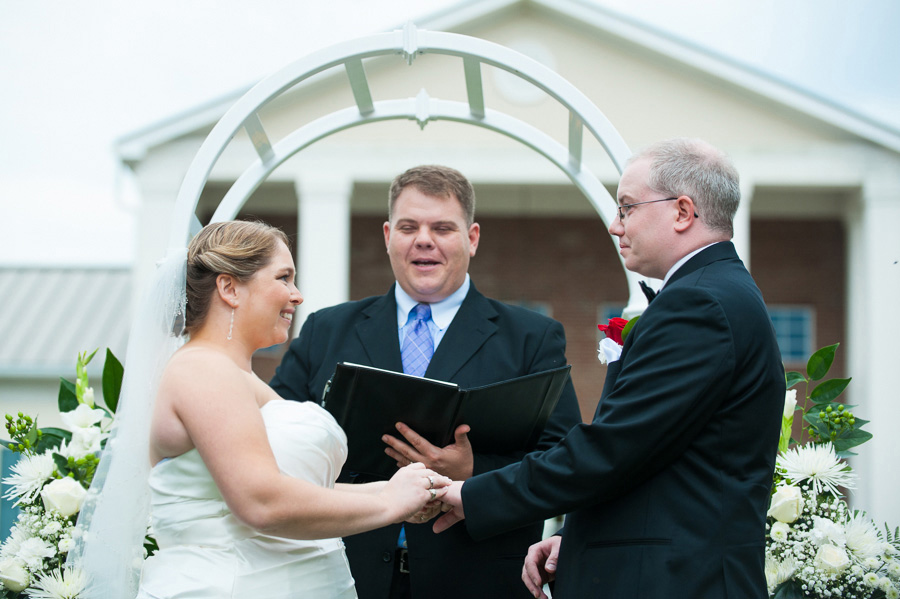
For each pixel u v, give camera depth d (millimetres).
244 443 1978
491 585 2701
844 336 12242
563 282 12422
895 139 10812
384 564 2717
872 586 2500
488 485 2246
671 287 2160
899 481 10344
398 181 3053
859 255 11859
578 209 12438
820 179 11000
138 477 2213
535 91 10898
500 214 12523
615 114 11008
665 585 1998
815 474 2666
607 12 10750
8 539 2766
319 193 10836
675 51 10773
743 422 2076
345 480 2824
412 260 2955
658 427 2045
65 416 2973
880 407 10555
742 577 1999
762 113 11070
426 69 10953
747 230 11031
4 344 12641
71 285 14289
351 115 3342
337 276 10711
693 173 2248
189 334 2246
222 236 2250
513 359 2934
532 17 10992
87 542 2240
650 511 2090
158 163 10680
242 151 10883
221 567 2068
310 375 3074
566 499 2135
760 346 2102
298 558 2191
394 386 2404
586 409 12211
